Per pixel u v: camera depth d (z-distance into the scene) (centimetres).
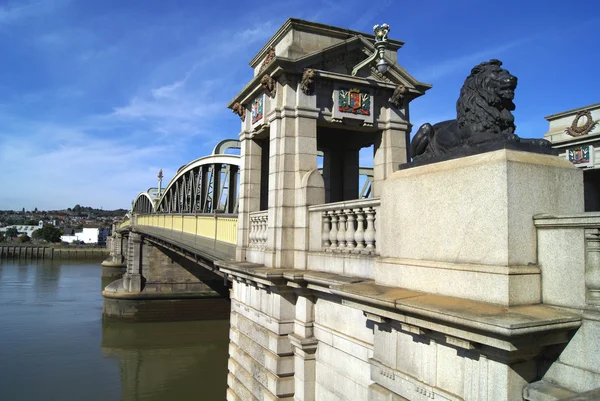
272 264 1009
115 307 3884
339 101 1056
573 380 416
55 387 2402
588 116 1502
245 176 1265
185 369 2730
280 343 956
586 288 421
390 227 618
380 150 1141
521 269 448
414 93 1135
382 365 583
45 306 4622
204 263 2216
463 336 439
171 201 4522
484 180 475
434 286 526
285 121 1005
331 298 860
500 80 533
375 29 950
